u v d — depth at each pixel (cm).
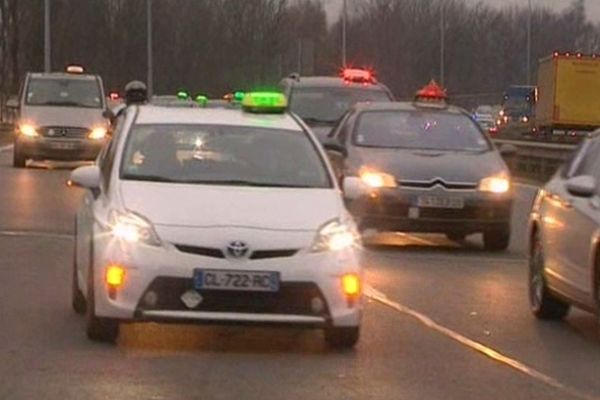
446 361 1877
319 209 1891
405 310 2314
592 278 2047
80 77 6103
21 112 5966
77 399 1583
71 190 4788
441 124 3353
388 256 3098
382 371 1792
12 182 5156
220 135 2084
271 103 2191
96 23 12800
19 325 2052
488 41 13888
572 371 1831
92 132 5909
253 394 1636
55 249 3052
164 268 1797
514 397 1661
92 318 1881
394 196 3091
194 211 1847
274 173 2016
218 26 13262
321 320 1830
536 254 2316
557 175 2366
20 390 1623
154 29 13025
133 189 1917
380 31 13725
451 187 3117
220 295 1800
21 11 11888
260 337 1998
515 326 2200
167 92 13062
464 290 2589
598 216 2047
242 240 1808
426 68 13500
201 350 1894
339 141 3328
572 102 8631
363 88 4669
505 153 3478
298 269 1809
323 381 1717
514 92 12325
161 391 1636
